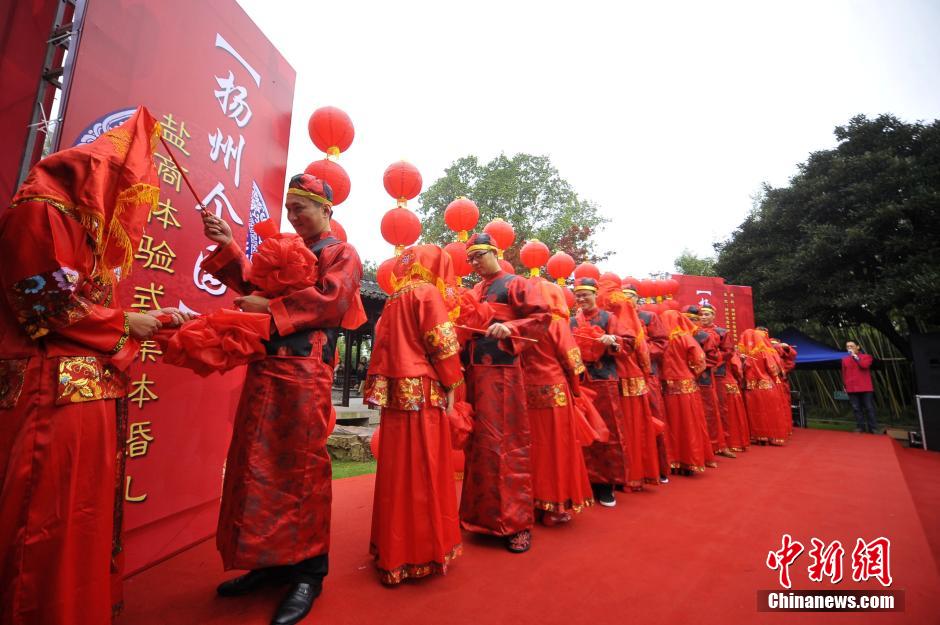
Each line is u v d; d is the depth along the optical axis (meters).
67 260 1.30
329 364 2.05
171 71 2.54
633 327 4.20
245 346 1.76
